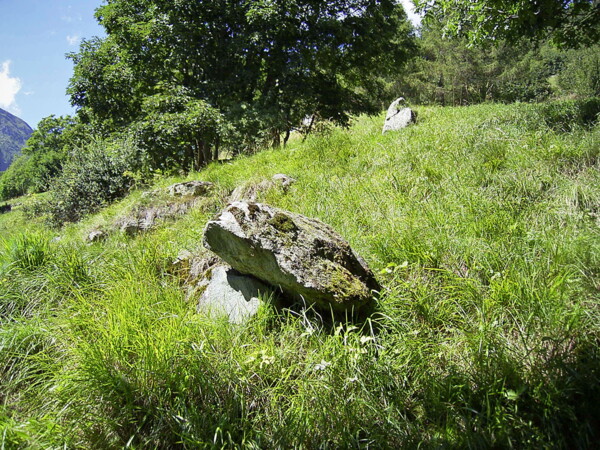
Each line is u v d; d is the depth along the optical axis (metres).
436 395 2.08
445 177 4.54
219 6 12.52
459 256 3.13
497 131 5.52
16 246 3.86
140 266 3.69
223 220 2.82
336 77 15.66
